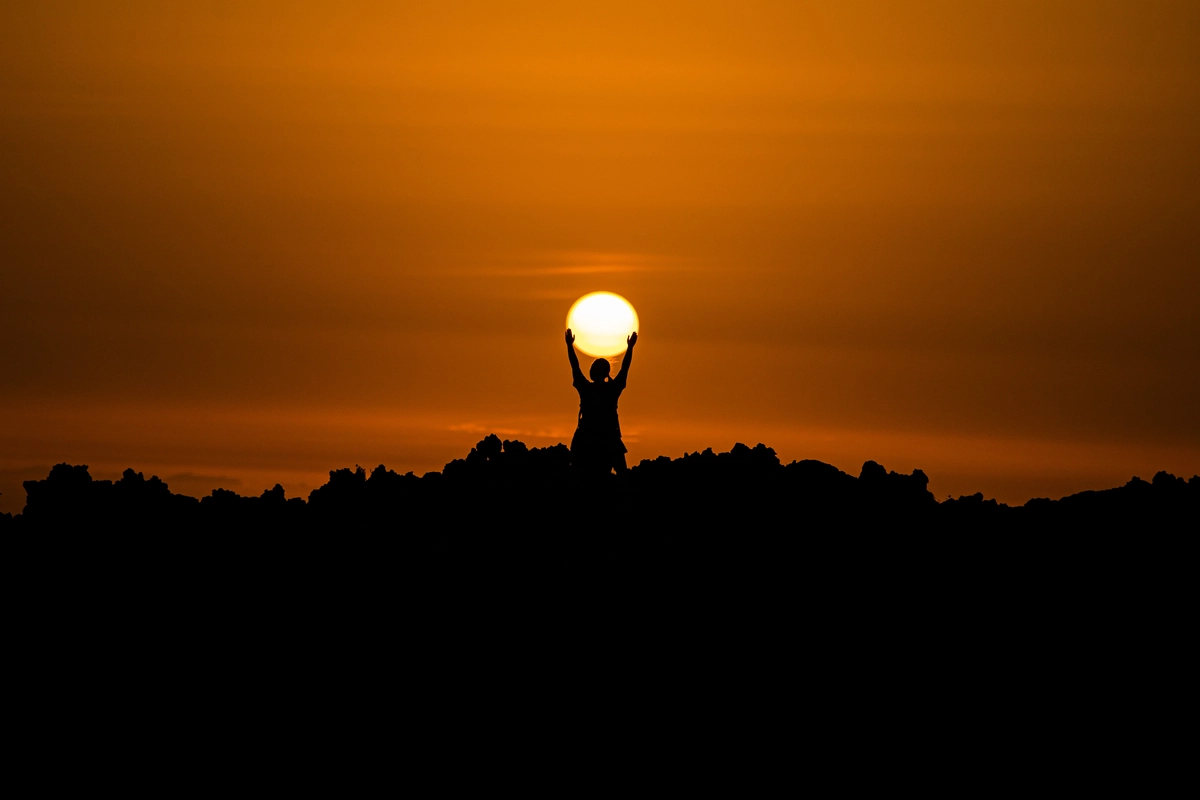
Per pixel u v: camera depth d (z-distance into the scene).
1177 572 54.12
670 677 49.16
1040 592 53.66
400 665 50.28
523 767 45.75
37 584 54.53
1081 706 47.91
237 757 46.66
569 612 52.16
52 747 47.00
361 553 56.38
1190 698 47.91
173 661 50.91
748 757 45.91
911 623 51.81
